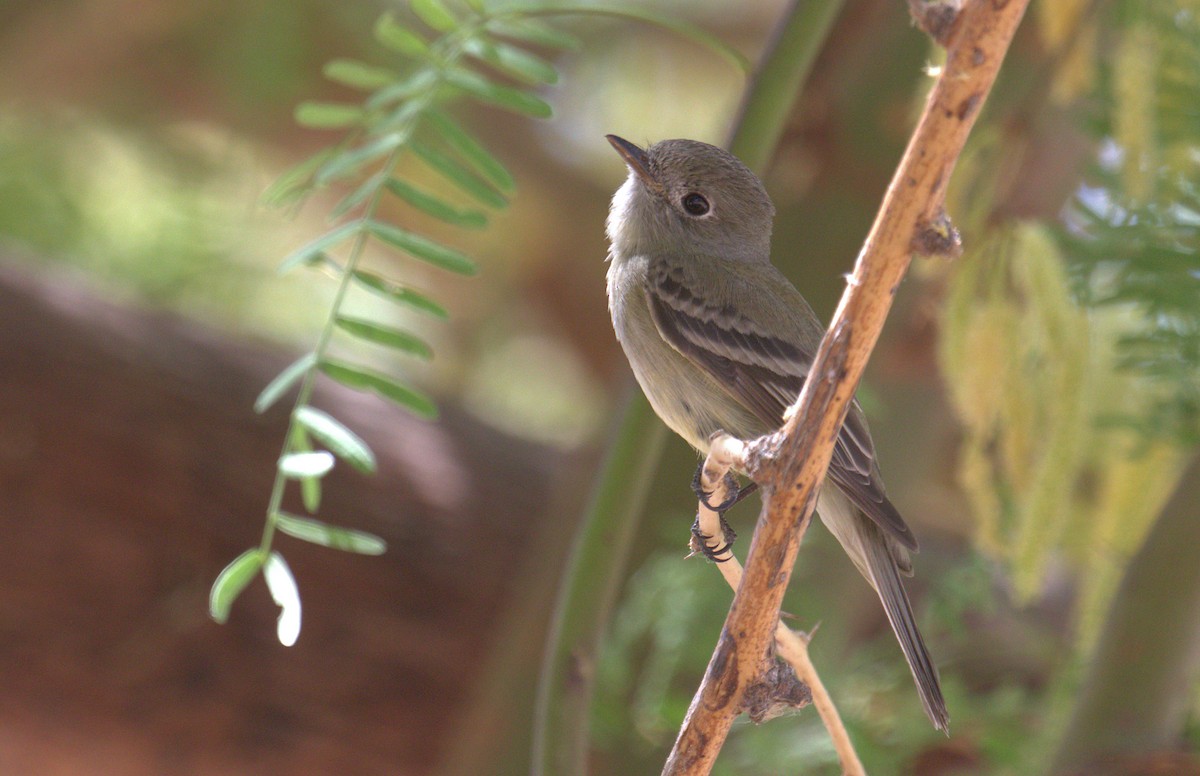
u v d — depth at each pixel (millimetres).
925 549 12461
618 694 8141
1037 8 8109
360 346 17109
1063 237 7949
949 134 4035
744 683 4812
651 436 6543
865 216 8883
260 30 15414
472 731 9711
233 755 10977
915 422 9180
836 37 8969
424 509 11461
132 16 15547
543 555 9672
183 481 10898
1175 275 7590
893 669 8844
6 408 10633
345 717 11055
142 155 16578
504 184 7062
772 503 4574
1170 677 7727
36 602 10570
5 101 16078
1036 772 8188
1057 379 6801
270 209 15398
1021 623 10508
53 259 15484
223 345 11523
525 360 20422
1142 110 7305
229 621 10852
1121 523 8195
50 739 10812
